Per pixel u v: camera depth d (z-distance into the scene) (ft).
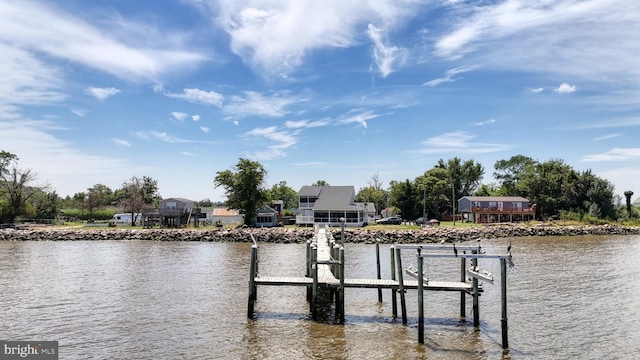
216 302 71.92
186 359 46.96
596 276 95.66
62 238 210.79
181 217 258.78
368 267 111.86
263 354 48.42
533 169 347.15
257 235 200.95
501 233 215.92
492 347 51.06
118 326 58.59
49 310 66.95
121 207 390.83
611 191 290.56
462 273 64.90
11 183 278.67
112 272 104.22
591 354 49.01
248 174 247.29
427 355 48.42
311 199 263.70
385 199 394.32
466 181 367.86
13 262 123.85
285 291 79.82
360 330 56.95
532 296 75.92
